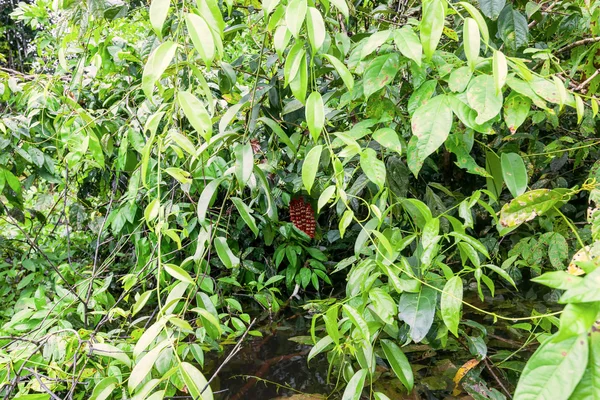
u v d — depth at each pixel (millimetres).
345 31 1211
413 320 775
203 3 640
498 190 1000
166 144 826
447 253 1743
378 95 841
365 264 865
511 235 1913
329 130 1312
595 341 303
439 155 1895
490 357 1257
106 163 1909
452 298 736
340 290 2318
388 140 748
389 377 1334
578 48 1248
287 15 635
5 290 2010
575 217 1952
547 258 1752
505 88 746
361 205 1614
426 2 626
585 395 299
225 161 1601
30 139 1684
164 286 1752
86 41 1470
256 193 1157
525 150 1813
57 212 2258
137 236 1703
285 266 2453
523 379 319
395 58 761
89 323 1504
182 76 1162
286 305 2166
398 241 861
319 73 1026
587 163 1941
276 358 1624
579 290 304
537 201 708
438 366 1378
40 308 1396
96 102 1917
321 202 719
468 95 638
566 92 654
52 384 1021
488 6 887
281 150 1283
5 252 2326
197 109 641
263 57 1241
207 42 592
